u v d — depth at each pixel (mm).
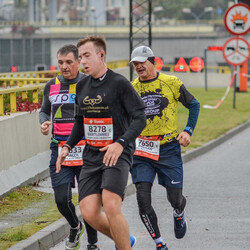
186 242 15242
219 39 182750
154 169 14188
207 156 31719
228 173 26094
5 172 19406
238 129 43250
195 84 96812
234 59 52906
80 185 11797
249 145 36156
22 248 13203
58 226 15125
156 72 14359
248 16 51656
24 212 16906
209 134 38969
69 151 12375
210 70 143750
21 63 189000
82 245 15062
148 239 15484
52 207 17547
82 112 11914
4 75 40125
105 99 11594
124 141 11273
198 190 22188
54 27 192750
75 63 13891
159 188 22625
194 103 14258
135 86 14375
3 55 189625
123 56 186375
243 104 63281
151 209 13727
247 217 17859
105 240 15398
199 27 189500
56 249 14328
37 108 23531
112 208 11250
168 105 14180
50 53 189125
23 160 21250
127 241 11289
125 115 11773
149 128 14055
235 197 20828
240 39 52469
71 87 13922
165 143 14102
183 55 185500
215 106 60219
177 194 14211
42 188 20453
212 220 17516
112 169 11461
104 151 11695
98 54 11578
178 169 14180
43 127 13898
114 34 185250
